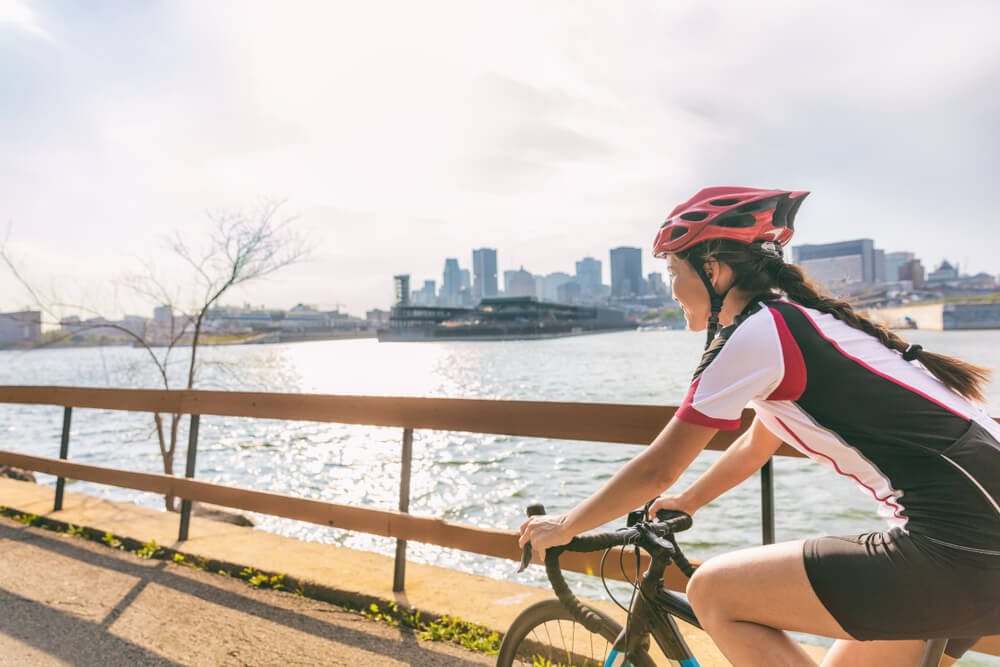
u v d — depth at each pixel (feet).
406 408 11.23
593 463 39.22
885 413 3.84
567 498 31.01
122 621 10.87
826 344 4.00
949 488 3.66
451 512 29.48
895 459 3.85
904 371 3.99
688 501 5.53
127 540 15.05
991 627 3.67
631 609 4.88
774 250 4.51
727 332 4.22
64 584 12.63
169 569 13.44
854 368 3.93
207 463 44.80
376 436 55.98
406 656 9.45
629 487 4.20
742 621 4.28
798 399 4.09
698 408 4.10
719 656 8.48
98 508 18.10
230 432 59.26
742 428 8.00
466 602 10.82
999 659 11.16
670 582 8.02
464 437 53.47
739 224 4.38
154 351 28.89
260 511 12.98
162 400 15.35
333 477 39.06
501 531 9.90
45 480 36.88
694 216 4.49
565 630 5.46
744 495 28.17
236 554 13.64
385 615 10.78
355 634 10.23
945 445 3.72
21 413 95.66
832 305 4.27
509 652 5.86
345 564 12.91
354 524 11.63
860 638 3.92
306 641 10.02
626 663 4.94
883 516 4.17
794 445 4.49
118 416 84.64
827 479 30.76
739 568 4.23
